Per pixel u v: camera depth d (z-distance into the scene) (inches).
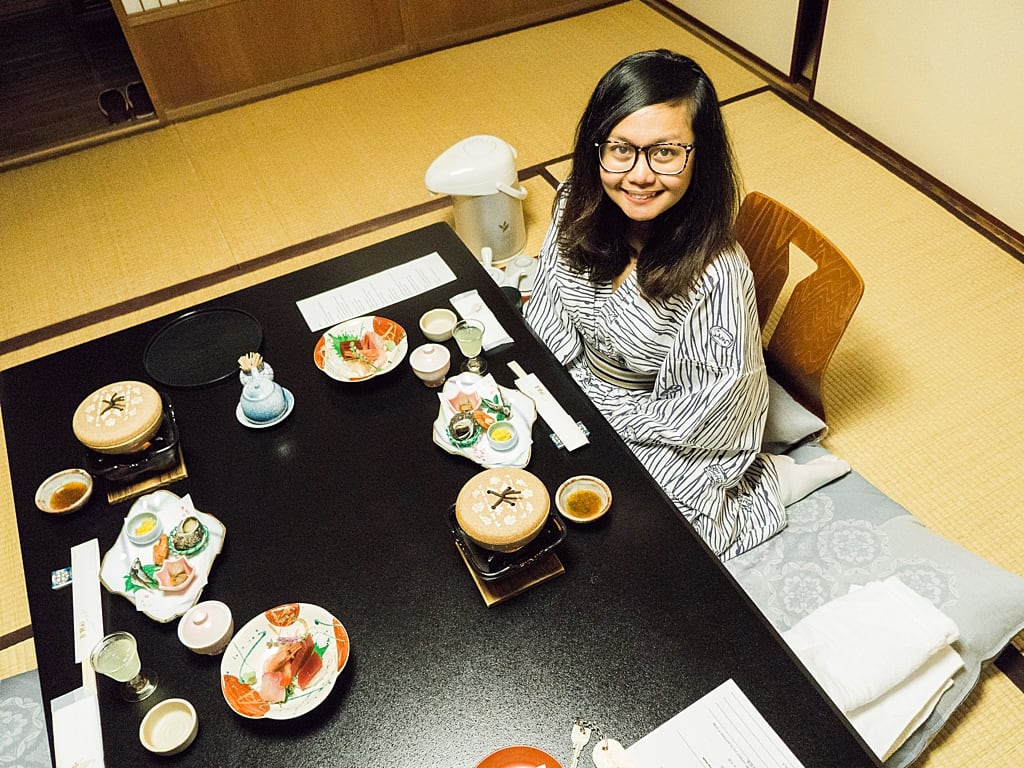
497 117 146.4
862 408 90.9
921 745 57.3
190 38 146.9
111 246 126.0
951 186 118.3
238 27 149.5
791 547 65.9
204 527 55.6
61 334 111.3
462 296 71.8
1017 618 60.6
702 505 64.8
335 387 65.7
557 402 62.2
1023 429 87.3
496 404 61.2
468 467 59.0
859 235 113.7
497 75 158.6
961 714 65.8
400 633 50.0
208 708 47.7
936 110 115.5
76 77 173.0
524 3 171.2
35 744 58.8
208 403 65.5
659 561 52.1
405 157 138.5
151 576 53.6
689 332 62.3
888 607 57.4
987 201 113.0
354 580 52.9
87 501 59.2
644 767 43.3
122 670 47.2
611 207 63.2
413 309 71.7
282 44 155.3
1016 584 61.4
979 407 89.9
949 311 101.4
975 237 112.0
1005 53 101.7
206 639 49.5
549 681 47.3
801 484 69.5
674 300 61.9
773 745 43.9
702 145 54.8
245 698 46.9
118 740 46.9
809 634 56.9
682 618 49.3
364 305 72.6
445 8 164.7
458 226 113.7
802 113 138.9
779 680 46.4
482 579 51.3
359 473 59.2
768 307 72.6
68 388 68.4
